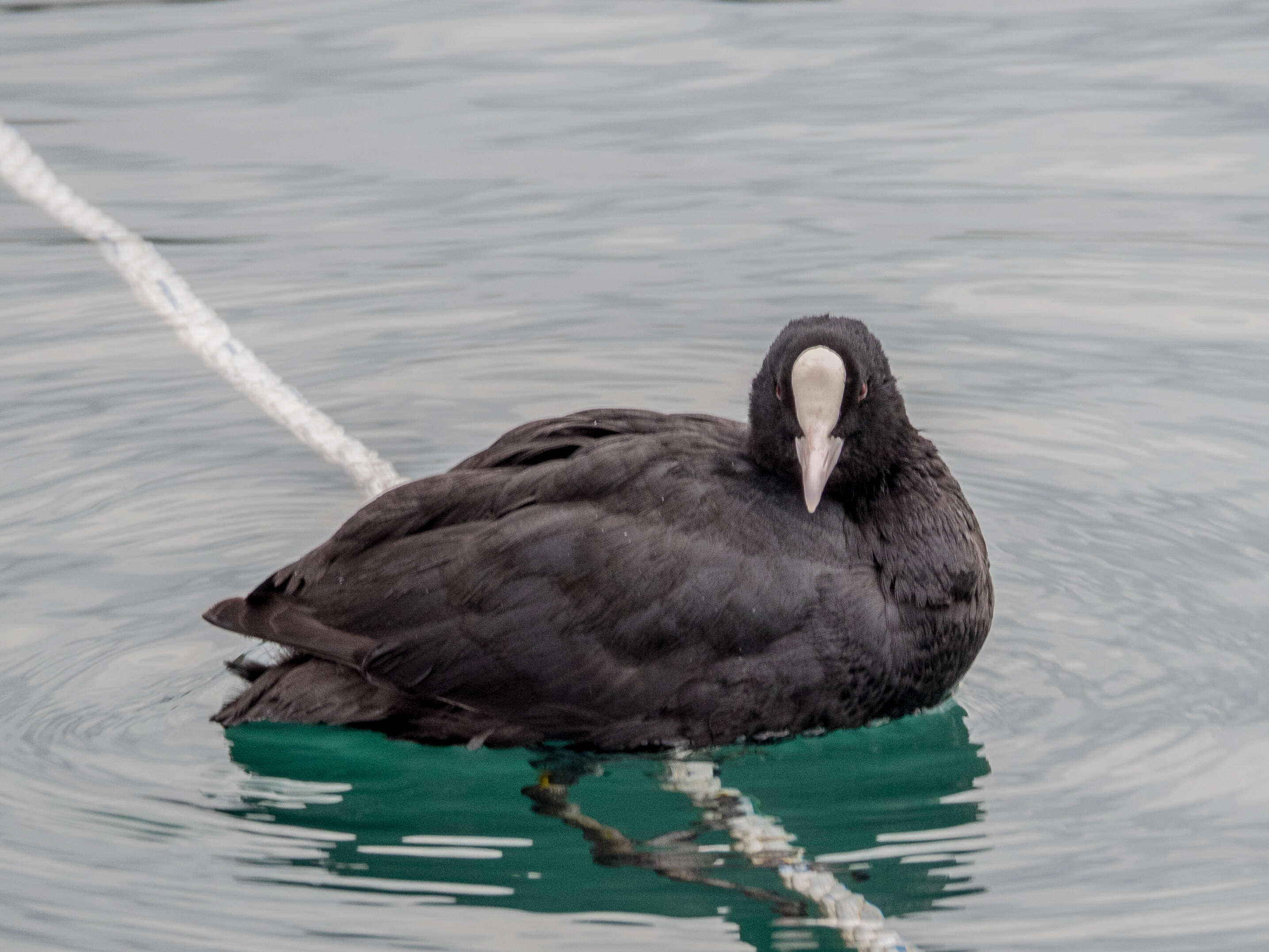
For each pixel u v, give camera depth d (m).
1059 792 9.07
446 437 13.23
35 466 12.68
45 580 11.26
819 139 18.00
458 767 9.55
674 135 18.11
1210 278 15.27
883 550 9.60
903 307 14.98
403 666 9.30
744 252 15.95
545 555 9.30
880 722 9.67
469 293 15.34
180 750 9.56
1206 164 17.27
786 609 9.27
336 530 11.91
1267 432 12.91
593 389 13.88
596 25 20.84
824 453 9.12
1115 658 10.34
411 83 19.19
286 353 14.39
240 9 21.23
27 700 9.94
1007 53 19.95
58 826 8.81
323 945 7.88
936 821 8.92
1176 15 20.80
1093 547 11.59
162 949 7.83
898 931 7.97
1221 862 8.36
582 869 8.62
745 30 20.75
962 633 9.65
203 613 10.45
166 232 16.12
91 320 14.90
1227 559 11.27
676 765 9.47
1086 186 16.92
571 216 16.62
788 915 8.15
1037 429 13.17
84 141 17.62
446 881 8.48
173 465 12.80
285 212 16.58
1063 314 14.84
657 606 9.24
